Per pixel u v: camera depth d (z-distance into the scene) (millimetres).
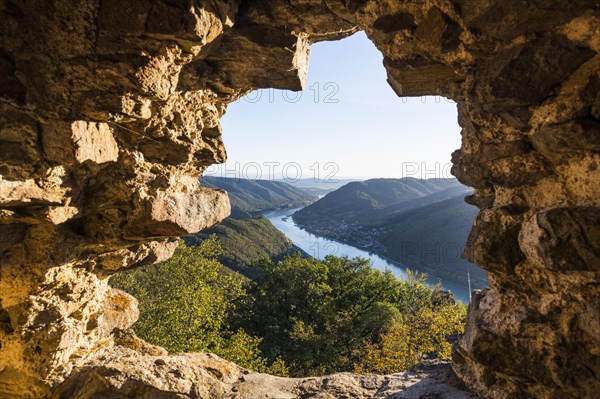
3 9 3406
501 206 4230
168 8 3441
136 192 4758
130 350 6148
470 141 4375
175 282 16781
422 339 19234
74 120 3809
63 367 5336
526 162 3990
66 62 3602
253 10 4316
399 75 4320
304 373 24516
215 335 16984
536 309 4070
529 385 4156
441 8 3516
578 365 3732
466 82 3957
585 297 3578
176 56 3801
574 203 3666
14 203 4020
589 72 3285
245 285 32625
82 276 5422
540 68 3363
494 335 4336
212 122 5559
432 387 5000
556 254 3492
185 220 5098
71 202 4535
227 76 5039
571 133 3408
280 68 4879
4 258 4719
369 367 20781
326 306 29625
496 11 3248
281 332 28328
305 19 4434
